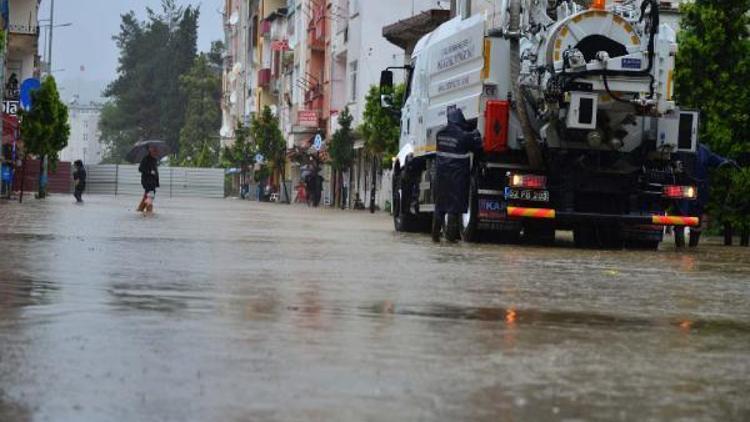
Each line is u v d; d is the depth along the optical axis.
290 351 7.06
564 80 22.34
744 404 5.80
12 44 81.44
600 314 10.03
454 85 26.03
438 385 6.02
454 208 22.94
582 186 23.12
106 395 5.52
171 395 5.55
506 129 23.19
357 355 7.00
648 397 5.90
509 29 23.41
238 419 5.02
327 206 80.00
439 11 56.06
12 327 7.80
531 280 13.56
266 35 119.81
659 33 22.83
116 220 30.03
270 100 119.81
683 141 23.14
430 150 27.75
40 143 60.50
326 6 84.69
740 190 26.17
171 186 114.25
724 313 10.54
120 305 9.35
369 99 60.31
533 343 7.85
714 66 28.27
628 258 19.44
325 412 5.23
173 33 172.75
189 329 7.94
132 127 172.38
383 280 12.83
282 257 16.47
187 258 15.67
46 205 46.00
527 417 5.23
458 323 8.88
